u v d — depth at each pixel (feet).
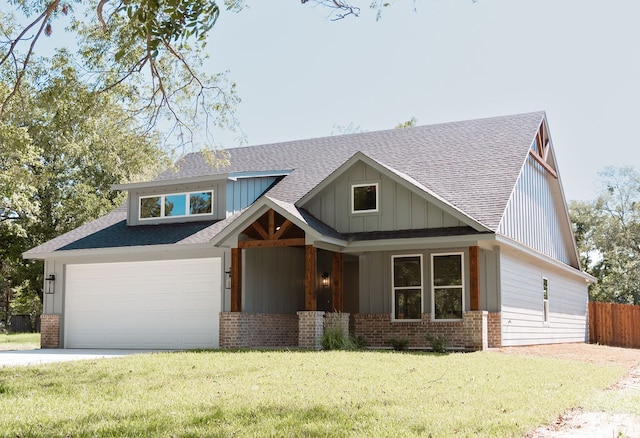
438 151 74.95
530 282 71.87
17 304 182.39
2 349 72.59
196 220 73.05
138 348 69.56
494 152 71.72
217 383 35.24
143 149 53.42
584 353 62.44
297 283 73.97
